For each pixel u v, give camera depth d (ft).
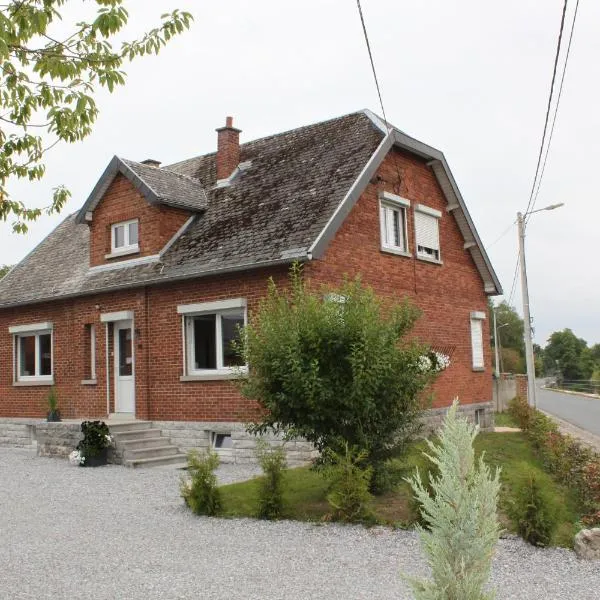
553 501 25.73
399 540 26.45
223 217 55.11
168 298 53.11
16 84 26.50
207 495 31.58
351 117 59.62
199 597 20.39
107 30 24.38
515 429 71.10
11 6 24.75
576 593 20.39
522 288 80.79
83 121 27.58
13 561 24.43
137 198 56.80
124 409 56.75
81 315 59.67
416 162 60.54
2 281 70.85
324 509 31.55
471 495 12.53
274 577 22.25
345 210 47.75
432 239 62.18
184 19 27.20
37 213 30.99
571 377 359.25
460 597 12.05
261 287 47.29
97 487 39.81
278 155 60.08
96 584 21.71
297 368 31.40
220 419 49.70
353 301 34.40
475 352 68.64
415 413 34.37
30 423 63.62
